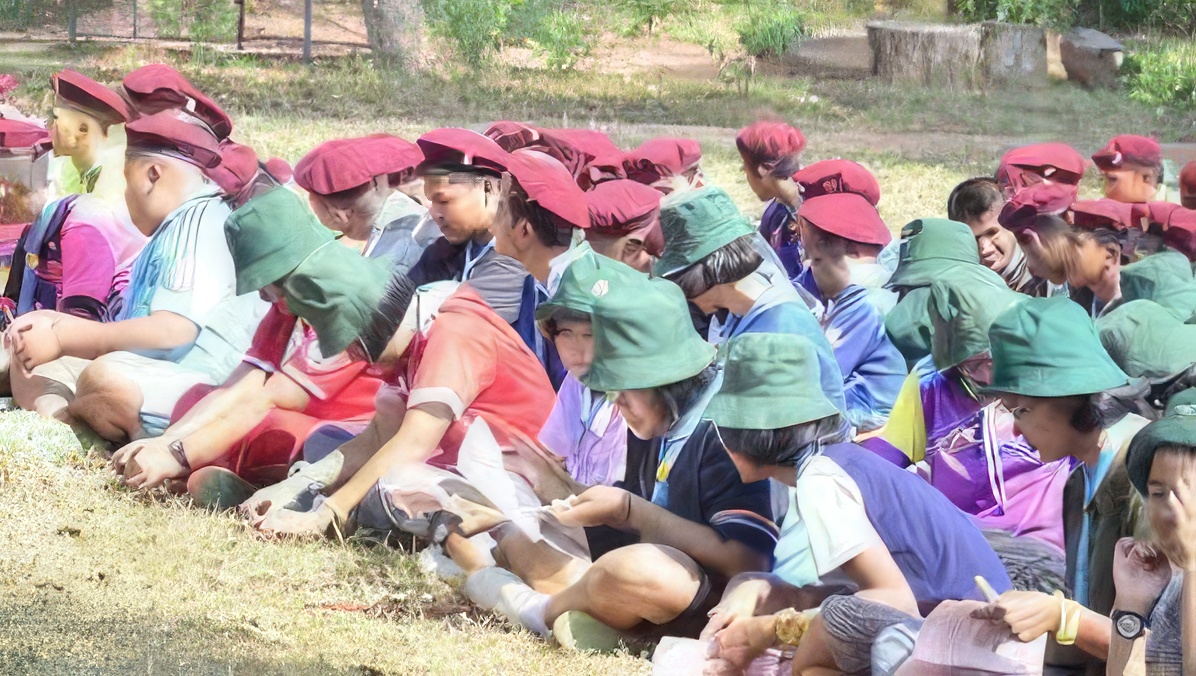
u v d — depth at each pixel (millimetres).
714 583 7145
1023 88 12109
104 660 6887
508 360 7898
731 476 7047
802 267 7719
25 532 8445
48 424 9570
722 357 7109
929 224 7086
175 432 9062
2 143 9992
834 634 6551
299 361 8719
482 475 7941
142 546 8320
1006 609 6234
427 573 8078
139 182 9297
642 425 7363
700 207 7203
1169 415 6016
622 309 7320
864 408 7258
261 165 9008
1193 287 6699
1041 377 6438
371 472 8320
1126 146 7363
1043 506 6609
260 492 8719
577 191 7621
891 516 6594
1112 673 6055
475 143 7949
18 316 10109
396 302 8297
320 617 7531
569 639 7285
